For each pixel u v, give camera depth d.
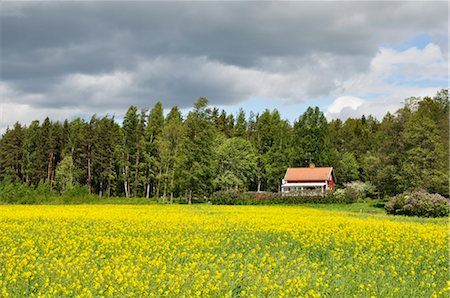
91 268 13.72
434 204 39.84
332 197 57.03
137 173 85.81
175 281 12.13
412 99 61.28
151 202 58.38
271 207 45.50
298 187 75.56
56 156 95.75
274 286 11.62
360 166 94.38
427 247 18.42
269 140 98.62
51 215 28.83
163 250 16.50
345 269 14.37
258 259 15.66
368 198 71.19
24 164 94.12
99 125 89.06
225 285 11.84
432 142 54.22
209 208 41.69
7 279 11.97
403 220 33.72
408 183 54.38
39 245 17.64
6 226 22.75
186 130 73.31
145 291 11.35
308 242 18.58
